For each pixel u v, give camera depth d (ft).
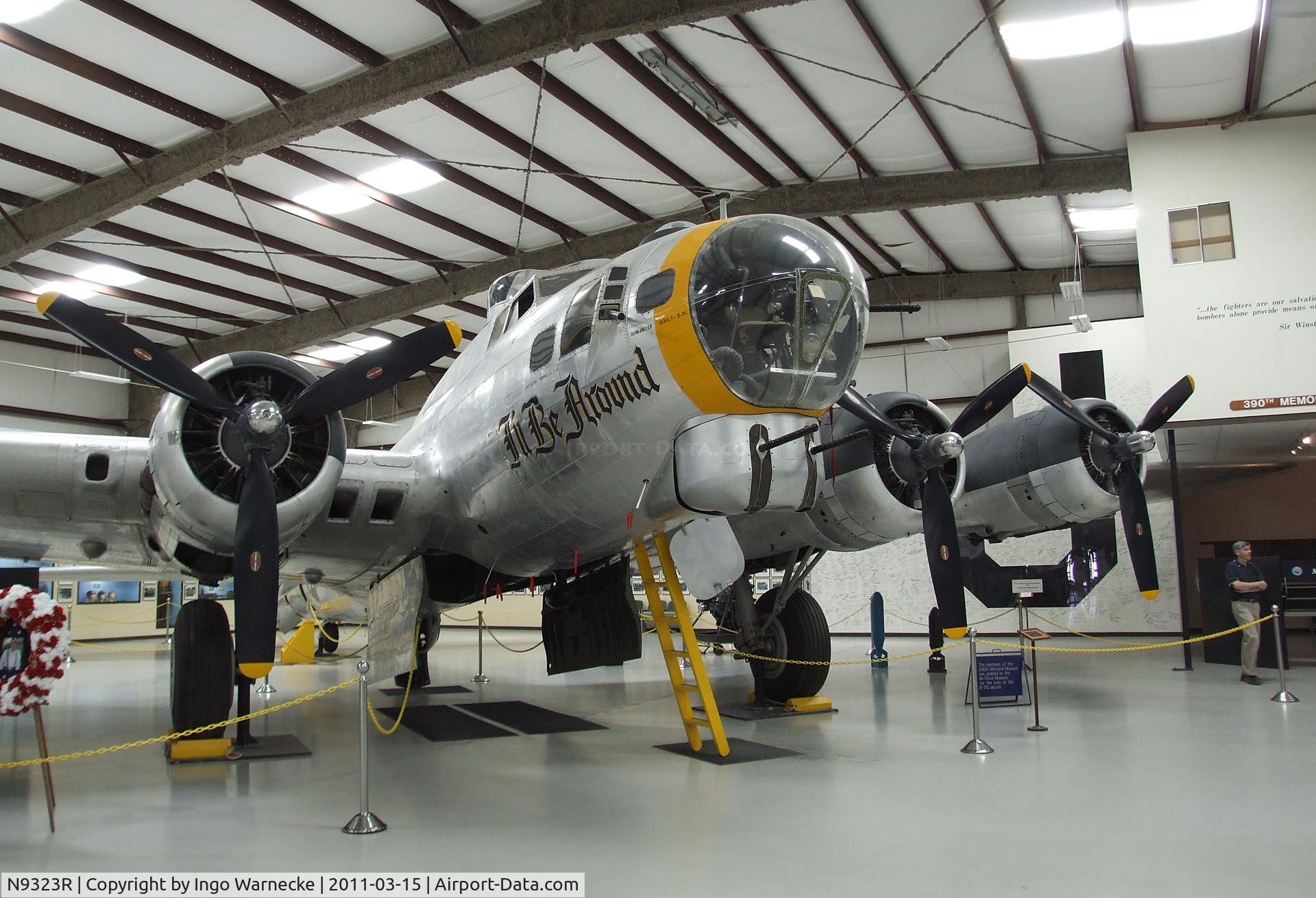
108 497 18.10
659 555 18.76
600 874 10.98
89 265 44.73
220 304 51.26
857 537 20.99
